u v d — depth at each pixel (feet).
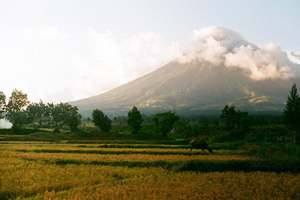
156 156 135.95
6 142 233.96
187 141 228.02
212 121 592.60
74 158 130.62
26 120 440.45
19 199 72.38
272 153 130.72
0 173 99.25
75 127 424.46
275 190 73.97
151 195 70.64
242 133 263.08
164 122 349.00
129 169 107.45
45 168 109.19
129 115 385.91
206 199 67.97
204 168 108.37
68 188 84.89
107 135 337.93
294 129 259.39
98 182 90.22
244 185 78.38
